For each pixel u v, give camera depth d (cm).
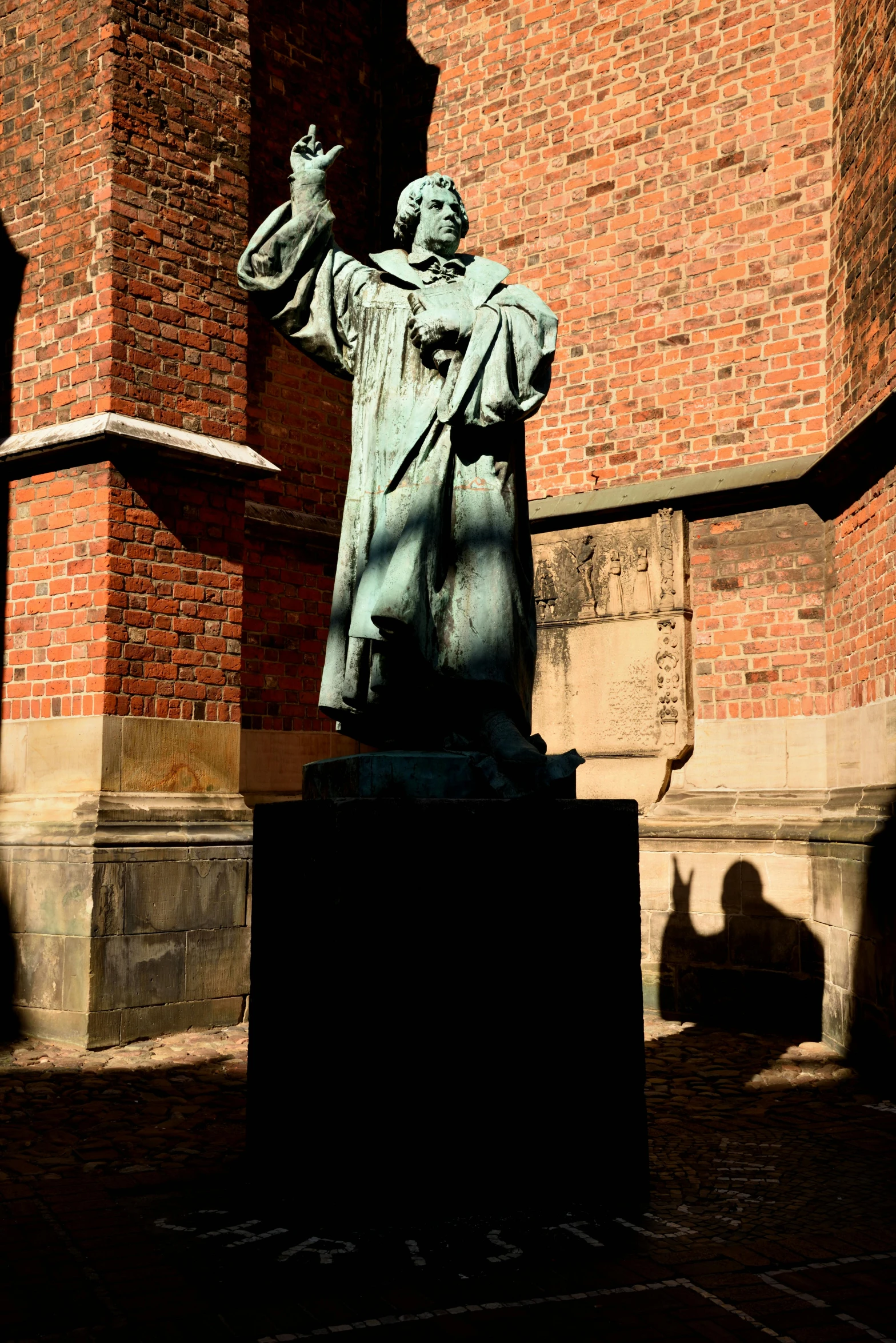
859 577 745
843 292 792
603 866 424
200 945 764
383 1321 317
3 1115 552
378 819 393
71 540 770
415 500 434
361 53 1068
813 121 845
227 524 821
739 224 873
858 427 675
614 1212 404
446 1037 394
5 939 757
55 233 799
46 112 811
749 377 861
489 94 1013
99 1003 712
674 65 912
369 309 460
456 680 431
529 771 416
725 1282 347
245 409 838
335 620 453
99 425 743
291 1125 407
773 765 831
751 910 812
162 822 756
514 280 983
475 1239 375
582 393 940
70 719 759
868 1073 661
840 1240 384
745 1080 643
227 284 834
